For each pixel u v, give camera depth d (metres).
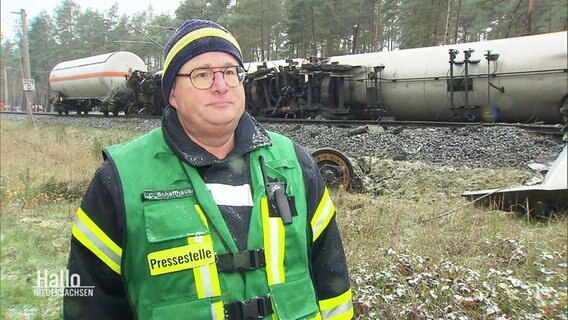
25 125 28.59
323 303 2.13
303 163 2.14
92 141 19.03
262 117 22.80
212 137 2.00
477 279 4.96
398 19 41.66
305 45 41.94
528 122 16.08
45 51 78.31
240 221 1.92
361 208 8.32
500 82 15.84
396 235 6.61
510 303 4.58
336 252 2.18
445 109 17.80
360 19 42.09
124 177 1.88
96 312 1.91
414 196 9.95
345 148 14.07
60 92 39.47
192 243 1.82
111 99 34.25
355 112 20.36
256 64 24.78
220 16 42.41
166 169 1.91
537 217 7.74
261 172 2.01
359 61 19.89
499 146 11.96
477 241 6.23
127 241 1.85
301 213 2.00
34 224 7.65
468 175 10.37
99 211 1.89
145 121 24.73
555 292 4.91
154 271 1.80
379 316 4.33
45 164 13.55
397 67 18.58
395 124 15.40
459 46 17.28
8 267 5.73
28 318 4.50
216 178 1.96
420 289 4.76
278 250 1.92
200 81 1.96
